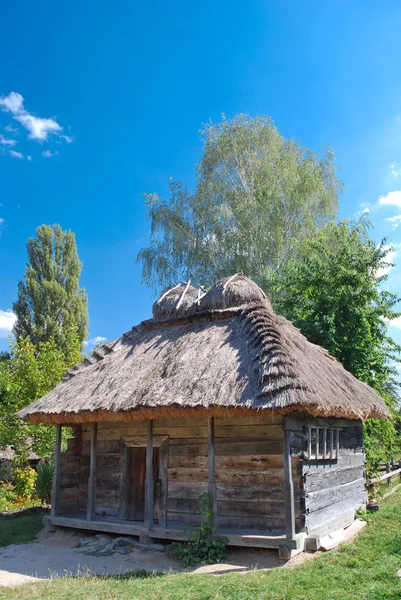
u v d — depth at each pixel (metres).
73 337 22.09
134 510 10.32
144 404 8.60
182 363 9.54
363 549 7.93
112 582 6.91
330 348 15.09
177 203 25.81
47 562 8.53
